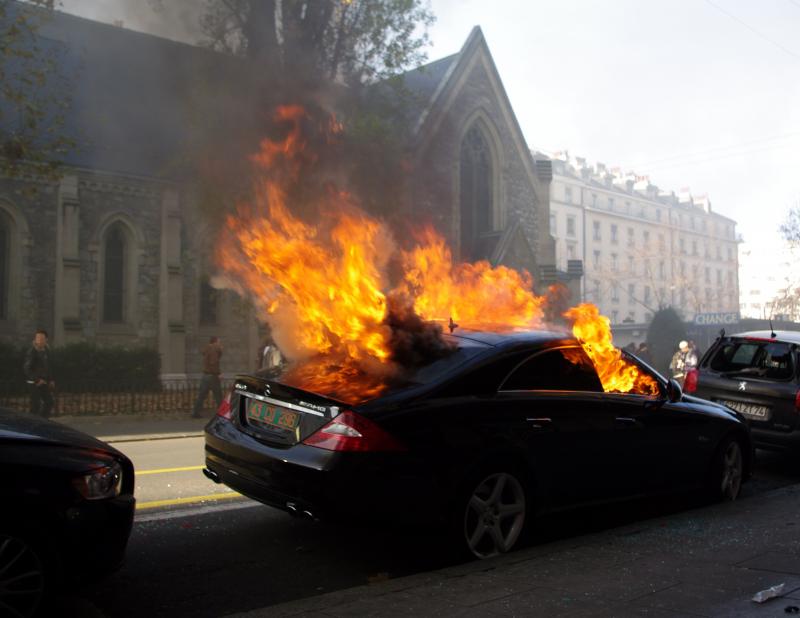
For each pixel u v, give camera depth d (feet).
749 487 25.12
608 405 17.76
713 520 17.83
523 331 17.78
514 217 110.83
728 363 29.17
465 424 14.80
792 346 27.40
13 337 76.33
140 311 84.99
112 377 74.84
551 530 18.49
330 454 13.51
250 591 13.79
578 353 17.81
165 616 12.47
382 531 13.88
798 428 26.08
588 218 260.21
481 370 15.61
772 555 14.60
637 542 15.66
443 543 14.84
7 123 72.02
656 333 126.31
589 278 255.09
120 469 12.44
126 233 84.79
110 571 11.80
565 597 12.00
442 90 101.04
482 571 13.56
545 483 16.17
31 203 78.07
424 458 14.08
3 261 77.20
